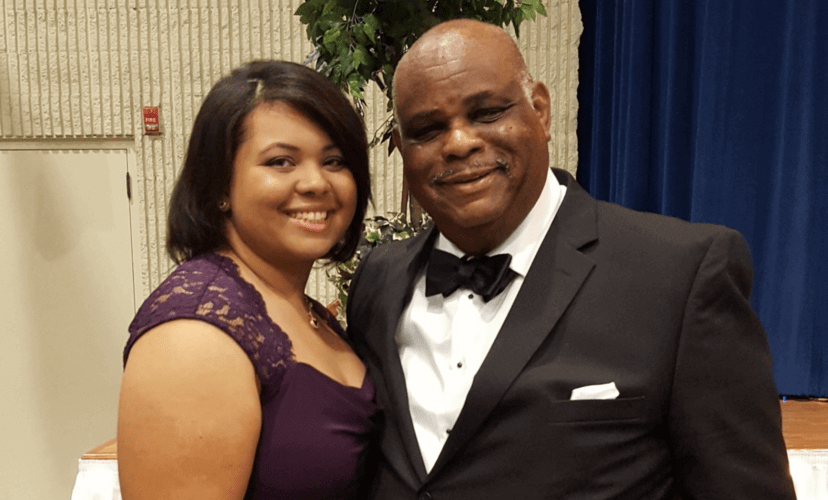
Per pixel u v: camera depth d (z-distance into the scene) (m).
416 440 1.11
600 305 1.04
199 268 1.06
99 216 3.66
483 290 1.12
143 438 0.91
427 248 1.30
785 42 2.52
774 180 2.59
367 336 1.28
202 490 0.92
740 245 1.03
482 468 1.03
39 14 3.50
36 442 3.80
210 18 3.49
